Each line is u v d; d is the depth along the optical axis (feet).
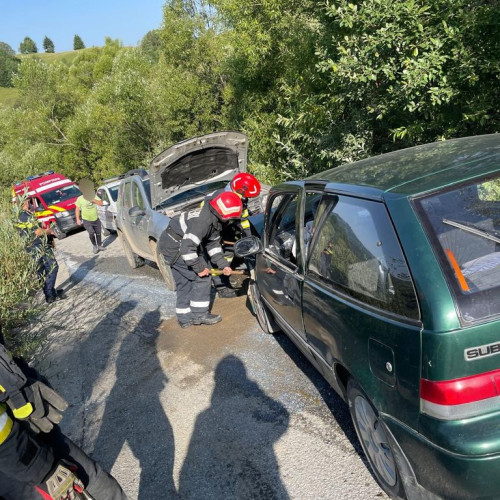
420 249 7.66
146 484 11.59
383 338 8.00
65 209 59.62
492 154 8.97
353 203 9.72
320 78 29.19
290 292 12.64
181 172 24.50
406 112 23.11
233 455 11.83
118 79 70.33
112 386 17.01
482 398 6.82
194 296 19.86
